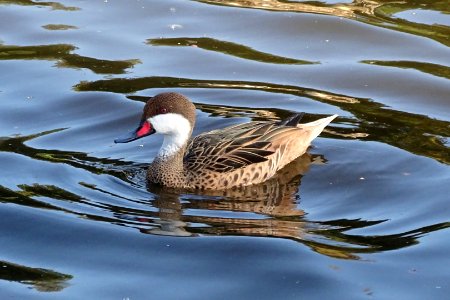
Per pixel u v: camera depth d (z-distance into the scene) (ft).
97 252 41.55
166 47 66.08
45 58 64.08
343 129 54.85
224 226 43.88
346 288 38.58
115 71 62.39
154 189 48.44
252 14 71.51
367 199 46.93
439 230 43.45
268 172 49.78
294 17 70.74
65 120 55.83
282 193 48.01
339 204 46.44
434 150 52.08
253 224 44.16
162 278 39.45
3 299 37.58
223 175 48.75
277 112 57.06
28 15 70.59
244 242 42.16
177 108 48.83
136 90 59.62
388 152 51.72
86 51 65.26
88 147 52.70
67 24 69.36
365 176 49.34
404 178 48.93
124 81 60.90
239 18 70.95
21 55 64.44
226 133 51.29
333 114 56.80
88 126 55.11
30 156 50.85
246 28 69.36
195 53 65.16
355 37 67.77
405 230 43.55
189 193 48.14
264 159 49.60
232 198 47.52
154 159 49.60
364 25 69.21
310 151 52.26
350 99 59.26
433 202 46.29
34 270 40.06
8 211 44.83
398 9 72.64
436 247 41.75
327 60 64.64
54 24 69.21
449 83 61.05
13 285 38.73
